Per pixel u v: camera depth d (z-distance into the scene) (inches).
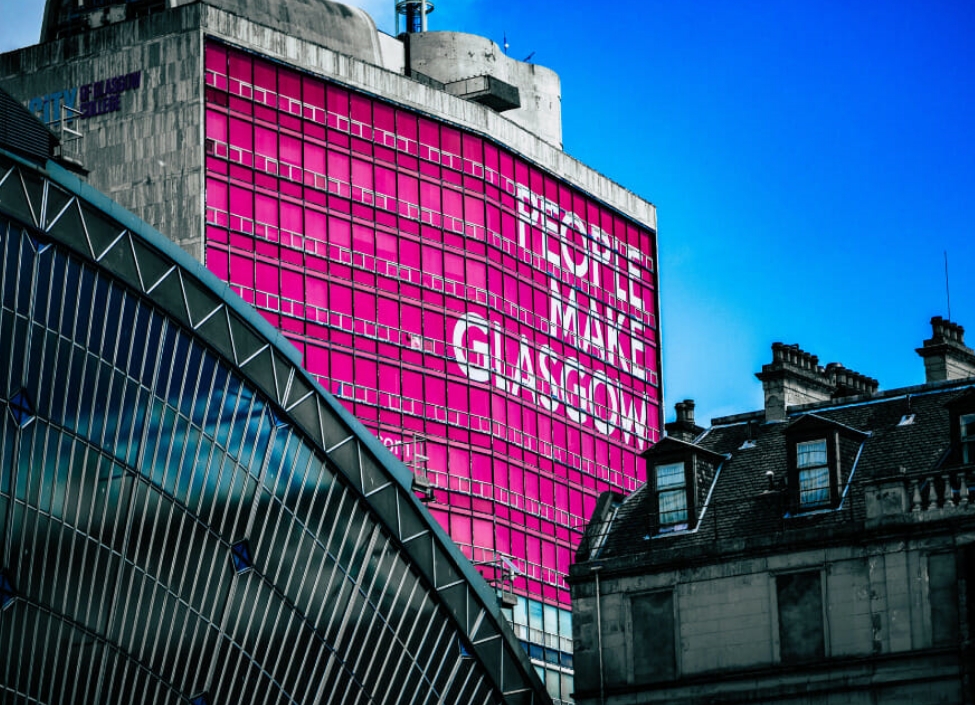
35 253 2417.6
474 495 4466.0
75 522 2437.3
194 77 4143.7
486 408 4562.0
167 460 2561.5
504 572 4210.1
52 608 2415.1
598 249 5064.0
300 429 2741.1
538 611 4569.4
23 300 2395.4
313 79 4370.1
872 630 2439.7
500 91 5019.7
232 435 2655.0
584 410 4899.1
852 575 2469.2
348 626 2822.3
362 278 4357.8
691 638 2564.0
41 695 2415.1
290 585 2733.8
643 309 5211.6
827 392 2851.9
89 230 2481.5
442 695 2967.5
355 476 2815.0
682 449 2672.2
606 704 2598.4
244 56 4247.0
